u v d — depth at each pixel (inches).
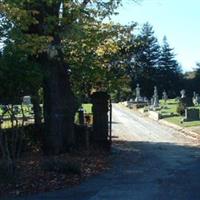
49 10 838.5
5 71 597.6
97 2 959.0
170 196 558.9
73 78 1063.0
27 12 687.7
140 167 800.3
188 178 687.7
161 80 5009.8
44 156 876.6
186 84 5103.3
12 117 645.9
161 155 978.7
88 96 1155.9
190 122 1717.5
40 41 696.4
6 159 657.6
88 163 808.9
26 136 938.1
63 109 924.6
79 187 618.5
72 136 941.8
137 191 592.1
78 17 852.6
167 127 1710.1
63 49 914.1
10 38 629.6
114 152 998.4
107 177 695.1
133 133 1526.8
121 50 1140.5
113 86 1119.0
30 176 656.4
